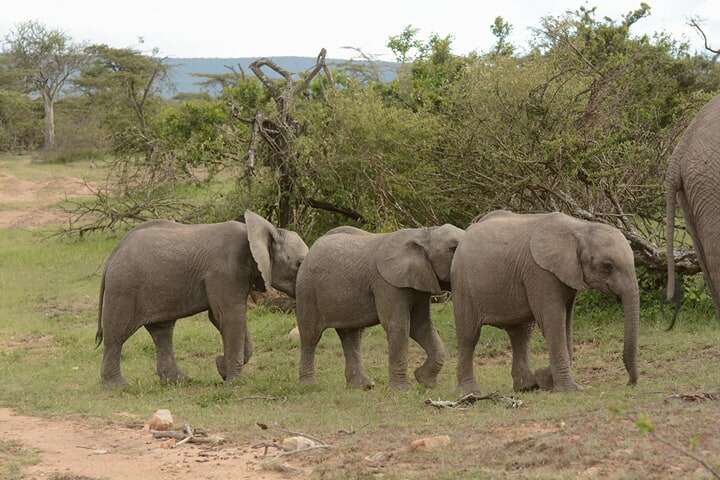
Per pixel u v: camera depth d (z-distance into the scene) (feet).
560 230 41.11
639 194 59.67
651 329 53.62
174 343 59.00
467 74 67.36
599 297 58.70
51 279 81.46
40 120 252.21
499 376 47.85
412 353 54.80
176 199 92.12
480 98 62.95
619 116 62.49
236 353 48.24
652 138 61.87
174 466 31.68
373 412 39.37
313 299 47.29
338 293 46.24
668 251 34.06
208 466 31.53
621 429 30.09
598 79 60.95
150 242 48.29
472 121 62.64
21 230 112.37
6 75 253.65
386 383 47.55
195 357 56.44
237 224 48.70
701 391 36.91
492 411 37.29
